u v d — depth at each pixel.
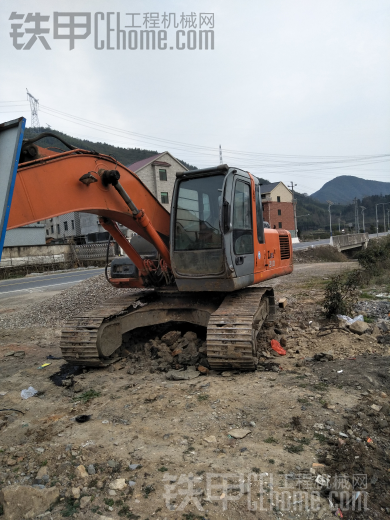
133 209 5.30
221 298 6.42
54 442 3.79
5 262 29.61
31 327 10.25
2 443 3.89
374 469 3.09
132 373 5.70
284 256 8.06
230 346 5.05
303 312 8.49
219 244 5.52
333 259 31.34
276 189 58.00
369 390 4.45
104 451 3.54
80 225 45.12
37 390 5.43
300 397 4.32
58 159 4.23
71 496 2.96
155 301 6.86
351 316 7.70
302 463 3.16
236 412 4.10
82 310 11.16
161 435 3.75
